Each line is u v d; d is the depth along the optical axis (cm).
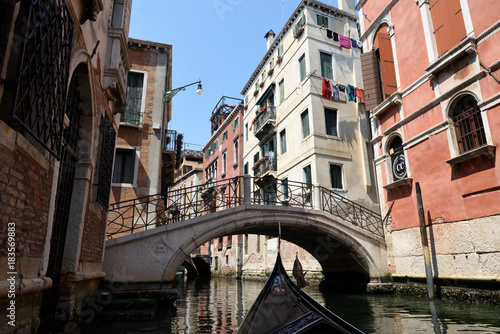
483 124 779
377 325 579
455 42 880
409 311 720
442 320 605
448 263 860
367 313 712
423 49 975
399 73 1071
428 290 862
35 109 315
